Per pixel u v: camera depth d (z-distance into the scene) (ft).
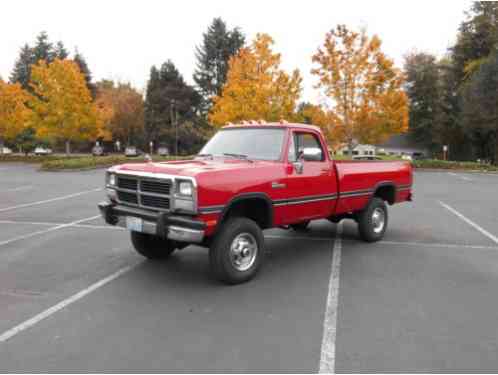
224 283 16.74
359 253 21.77
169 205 15.42
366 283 16.96
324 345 11.68
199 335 12.30
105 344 11.75
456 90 136.87
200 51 194.18
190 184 14.69
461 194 48.62
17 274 18.13
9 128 124.36
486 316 13.69
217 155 19.52
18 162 124.16
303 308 14.33
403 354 11.19
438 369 10.44
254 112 79.66
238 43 186.80
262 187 16.92
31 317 13.60
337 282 17.08
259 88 78.23
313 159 18.19
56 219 31.53
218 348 11.51
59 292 15.92
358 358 10.98
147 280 17.34
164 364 10.67
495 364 10.69
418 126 145.59
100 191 49.80
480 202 41.81
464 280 17.35
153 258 20.51
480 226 29.27
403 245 23.57
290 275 17.99
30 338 12.12
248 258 17.08
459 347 11.58
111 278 17.60
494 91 107.65
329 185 20.51
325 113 84.94
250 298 15.26
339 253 21.77
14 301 14.99
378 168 23.95
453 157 145.59
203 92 192.95
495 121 111.75
